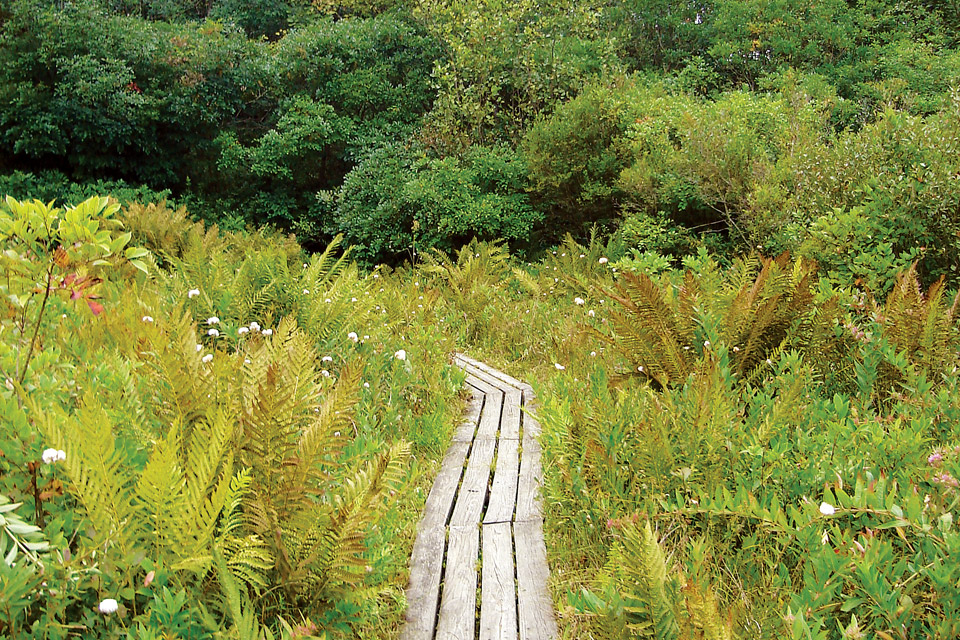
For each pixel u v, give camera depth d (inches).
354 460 113.4
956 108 219.1
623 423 126.2
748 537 100.0
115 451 78.5
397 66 596.1
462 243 439.2
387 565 102.7
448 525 131.8
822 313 159.6
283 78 587.8
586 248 371.9
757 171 314.0
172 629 70.1
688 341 164.4
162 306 172.6
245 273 195.8
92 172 519.5
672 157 345.1
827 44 601.9
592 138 406.6
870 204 211.5
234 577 80.2
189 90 530.6
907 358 150.7
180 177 558.9
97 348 123.6
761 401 132.6
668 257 284.7
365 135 553.3
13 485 77.5
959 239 200.4
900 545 92.4
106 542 73.9
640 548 81.1
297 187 576.1
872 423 115.0
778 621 81.1
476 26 498.0
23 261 104.7
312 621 86.0
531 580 113.3
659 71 623.8
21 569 65.0
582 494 121.6
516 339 269.4
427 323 253.4
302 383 101.9
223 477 80.4
